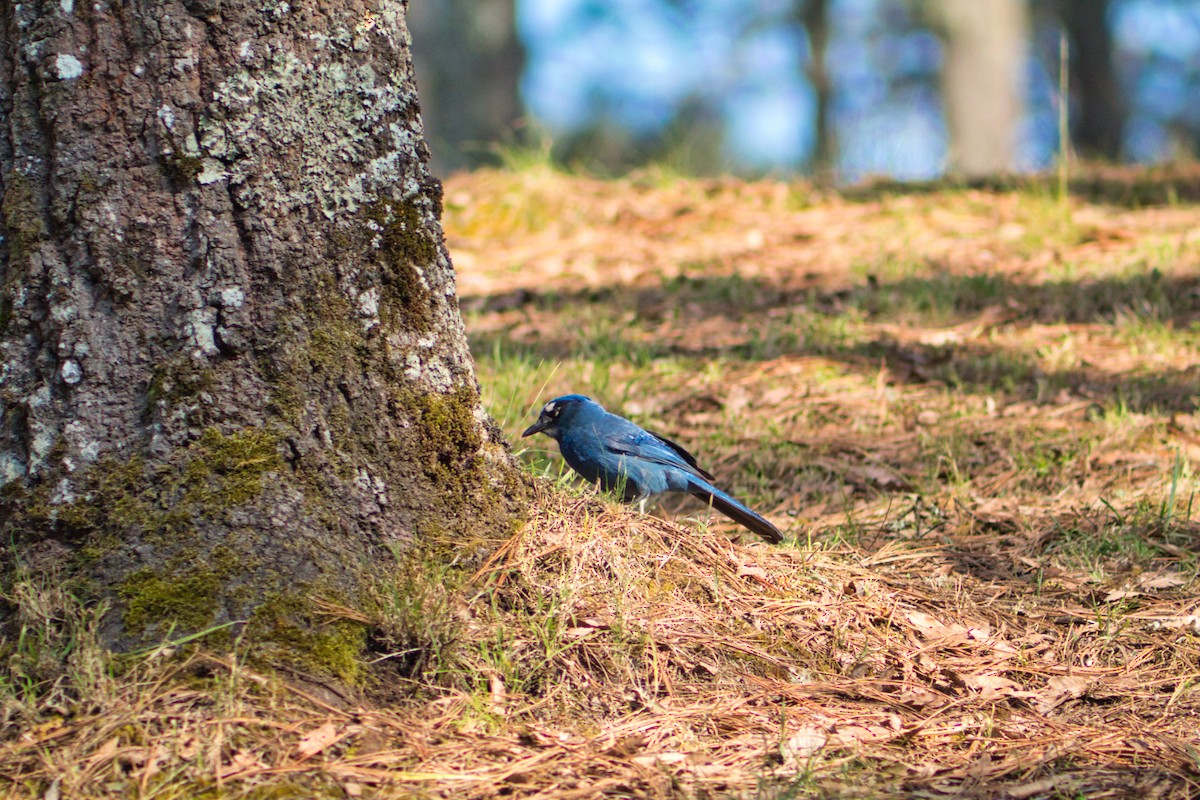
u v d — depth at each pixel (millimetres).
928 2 51688
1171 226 20625
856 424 13258
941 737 7137
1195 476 11281
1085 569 9625
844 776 6566
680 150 26984
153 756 6180
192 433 7141
